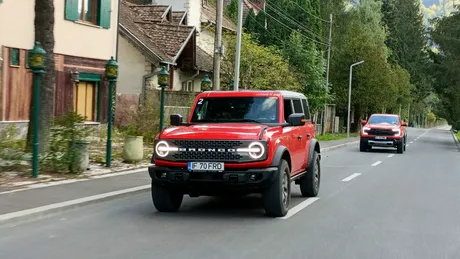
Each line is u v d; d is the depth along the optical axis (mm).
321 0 54844
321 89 37000
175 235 7664
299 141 10383
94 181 12039
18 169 12359
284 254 6715
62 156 12547
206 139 8539
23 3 17781
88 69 21328
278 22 39969
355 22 54969
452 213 9875
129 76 27188
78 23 20531
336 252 6875
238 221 8727
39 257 6434
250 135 8547
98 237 7480
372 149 30625
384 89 51938
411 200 11344
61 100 19781
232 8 48312
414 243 7473
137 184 11914
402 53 79875
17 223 8203
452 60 45219
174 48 28188
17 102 17703
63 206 9156
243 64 29547
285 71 30641
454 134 66438
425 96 82188
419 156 25781
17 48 17641
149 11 31891
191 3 36062
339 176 15914
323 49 45438
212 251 6789
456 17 45219
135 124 20516
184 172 8562
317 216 9297
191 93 26016
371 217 9312
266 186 8602
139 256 6512
